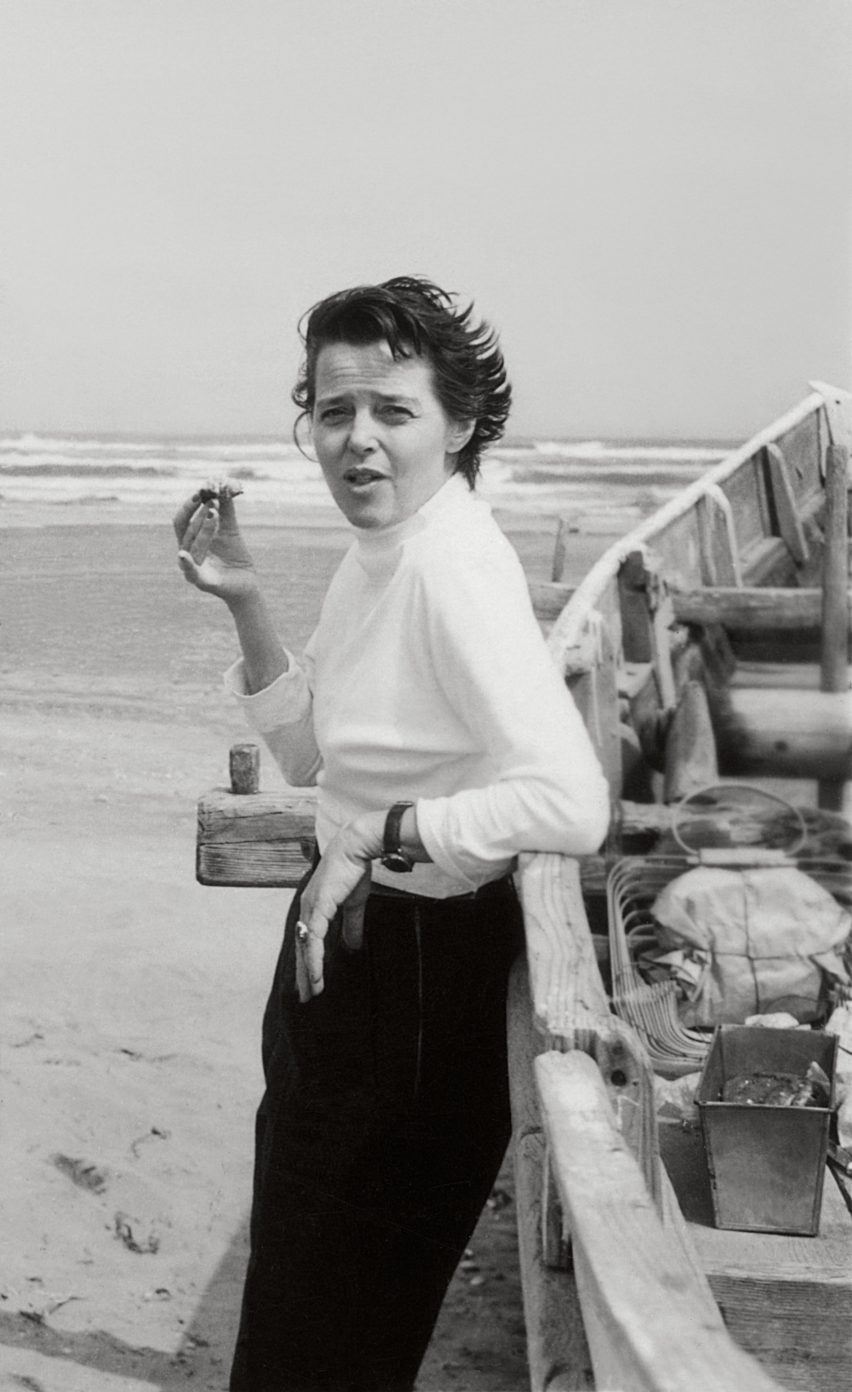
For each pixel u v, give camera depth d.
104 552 9.72
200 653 8.05
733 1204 2.30
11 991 4.37
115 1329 2.86
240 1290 3.02
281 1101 1.91
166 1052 4.01
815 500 6.24
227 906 5.23
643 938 3.34
